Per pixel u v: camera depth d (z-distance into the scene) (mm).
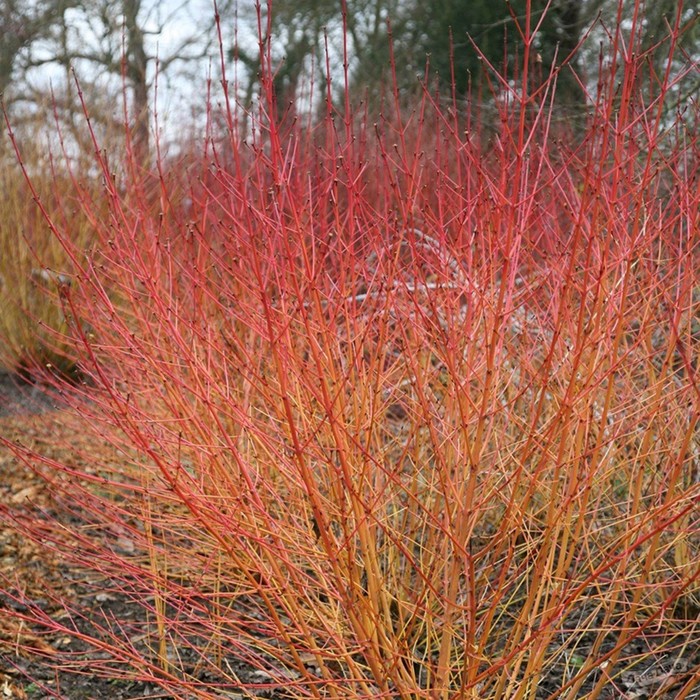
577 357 2164
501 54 9906
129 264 2801
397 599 2602
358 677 2373
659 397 2684
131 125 6102
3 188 7812
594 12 7523
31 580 3670
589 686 2852
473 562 2109
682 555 3031
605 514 3375
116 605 3613
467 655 2230
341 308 2535
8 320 7516
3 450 4988
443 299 2586
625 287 2279
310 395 2572
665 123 5066
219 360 3193
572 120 5344
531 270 2842
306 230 2588
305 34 13148
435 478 2875
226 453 2967
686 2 6613
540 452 2727
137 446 2246
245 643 2791
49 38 16609
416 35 12070
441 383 2947
